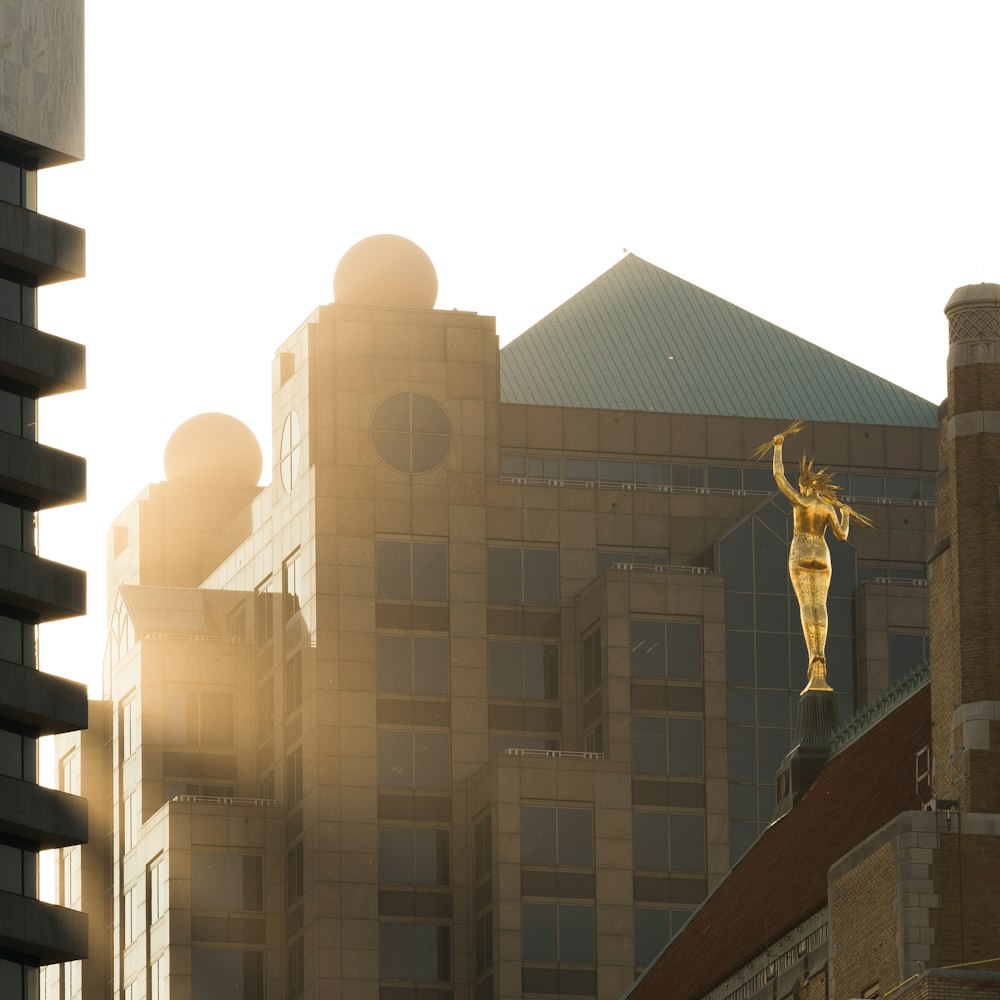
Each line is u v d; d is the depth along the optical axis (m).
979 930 143.88
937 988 140.12
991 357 156.38
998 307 157.38
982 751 150.75
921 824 145.25
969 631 153.12
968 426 155.88
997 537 154.00
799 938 167.25
